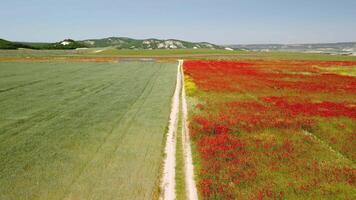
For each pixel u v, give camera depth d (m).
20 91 35.81
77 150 17.50
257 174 14.66
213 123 22.86
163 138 20.12
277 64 82.38
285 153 17.52
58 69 64.75
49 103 29.81
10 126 21.48
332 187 13.49
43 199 12.09
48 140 18.95
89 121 23.78
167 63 89.12
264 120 24.50
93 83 45.44
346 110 28.92
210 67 71.50
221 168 15.25
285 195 12.73
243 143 19.19
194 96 35.09
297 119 25.03
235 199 12.31
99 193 12.72
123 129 21.95
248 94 37.34
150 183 13.71
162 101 32.72
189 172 14.98
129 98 34.16
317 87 43.38
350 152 18.05
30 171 14.50
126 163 15.87
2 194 12.32
